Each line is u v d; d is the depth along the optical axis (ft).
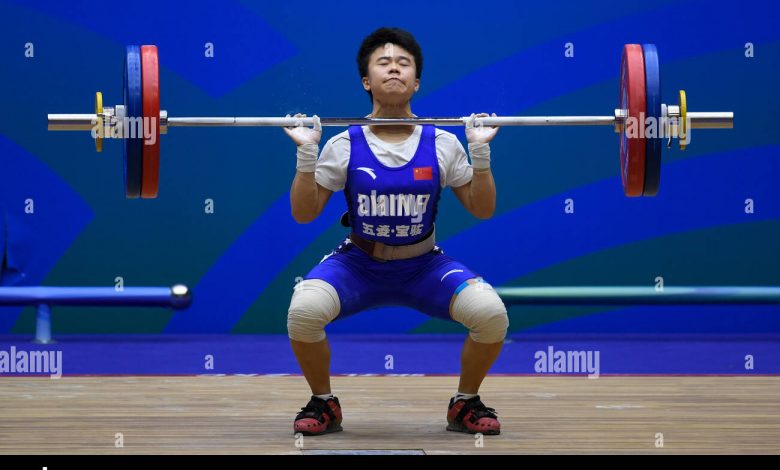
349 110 46.75
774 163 47.14
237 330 47.16
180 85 46.34
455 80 46.65
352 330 47.57
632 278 47.34
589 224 47.24
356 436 21.88
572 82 46.80
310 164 22.58
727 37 46.80
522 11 46.70
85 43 46.09
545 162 47.14
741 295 43.70
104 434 21.95
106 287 44.11
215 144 46.75
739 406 26.13
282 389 29.50
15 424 23.24
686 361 38.19
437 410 25.82
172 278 47.06
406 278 23.02
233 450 20.12
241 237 47.06
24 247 46.37
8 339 44.70
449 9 46.62
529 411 25.34
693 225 47.24
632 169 24.06
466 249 47.14
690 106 46.88
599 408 25.81
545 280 47.26
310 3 46.55
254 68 46.52
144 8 46.19
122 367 36.19
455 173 23.45
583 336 46.57
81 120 23.93
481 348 22.25
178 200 46.88
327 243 47.01
